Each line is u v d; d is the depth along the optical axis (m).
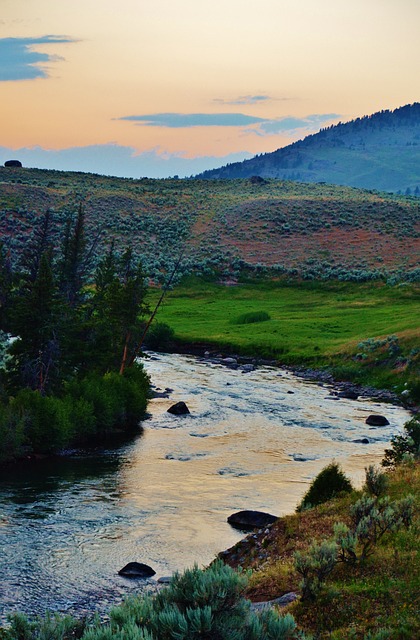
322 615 16.61
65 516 33.78
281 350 91.62
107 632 11.40
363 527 20.45
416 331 83.75
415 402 67.38
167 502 36.22
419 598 16.53
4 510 34.53
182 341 98.81
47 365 54.91
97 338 64.88
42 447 46.69
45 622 13.15
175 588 12.90
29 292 58.34
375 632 15.12
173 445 49.59
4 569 27.14
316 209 182.00
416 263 142.88
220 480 40.50
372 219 173.62
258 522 32.38
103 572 27.11
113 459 45.59
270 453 47.31
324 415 60.59
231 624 11.95
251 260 150.88
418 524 22.12
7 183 175.75
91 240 150.88
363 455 46.97
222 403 64.56
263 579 20.75
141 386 61.59
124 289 65.62
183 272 142.75
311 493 30.95
